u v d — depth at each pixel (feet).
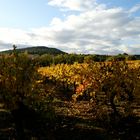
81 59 353.31
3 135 96.78
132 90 121.60
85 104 146.72
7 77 92.89
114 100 124.77
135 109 134.51
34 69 96.43
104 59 344.69
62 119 116.16
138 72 130.82
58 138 100.37
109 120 117.39
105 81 118.21
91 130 107.96
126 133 108.78
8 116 111.34
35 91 95.81
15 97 92.07
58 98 159.02
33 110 101.96
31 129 102.89
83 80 121.90
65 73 185.98
